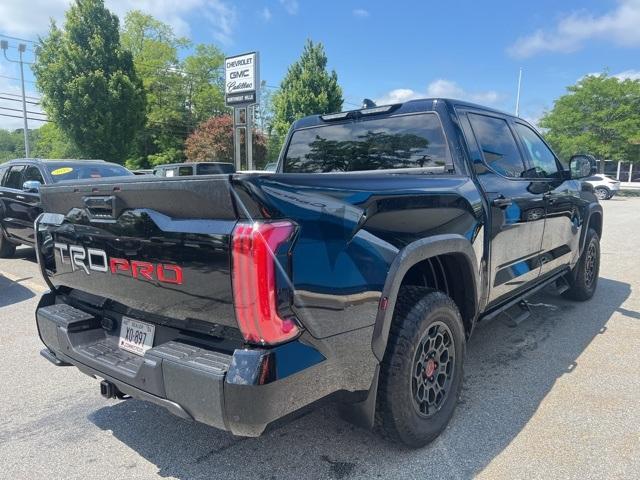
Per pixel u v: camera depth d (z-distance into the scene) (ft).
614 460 8.43
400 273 7.69
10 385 12.13
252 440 9.29
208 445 9.23
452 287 10.29
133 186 7.00
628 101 96.84
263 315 5.94
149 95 125.80
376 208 7.55
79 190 8.17
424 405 8.80
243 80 47.67
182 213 6.59
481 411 10.24
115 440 9.50
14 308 18.94
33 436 9.70
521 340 14.57
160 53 132.87
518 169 12.84
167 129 130.00
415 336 8.13
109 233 7.74
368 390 7.61
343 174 7.34
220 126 105.60
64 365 9.44
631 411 10.17
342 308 6.89
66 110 78.84
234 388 5.96
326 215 6.66
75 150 89.56
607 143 97.40
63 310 9.35
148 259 7.14
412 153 11.39
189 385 6.38
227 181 5.93
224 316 6.40
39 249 9.82
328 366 6.81
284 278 6.05
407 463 8.44
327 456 8.70
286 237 6.04
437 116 11.05
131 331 8.28
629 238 36.35
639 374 12.07
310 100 109.81
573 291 18.24
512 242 11.75
